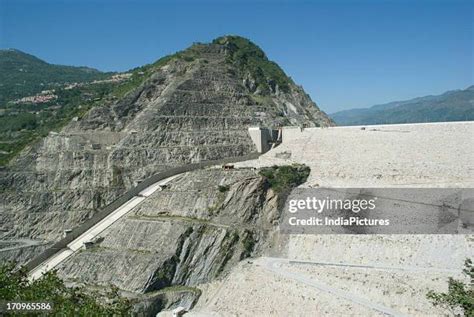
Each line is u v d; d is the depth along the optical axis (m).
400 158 122.25
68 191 142.25
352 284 90.12
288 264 104.19
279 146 160.62
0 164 147.75
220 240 112.12
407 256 94.06
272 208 119.25
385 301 83.69
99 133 154.75
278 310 91.19
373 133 139.25
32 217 139.38
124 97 166.38
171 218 121.94
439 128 127.00
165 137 156.12
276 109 188.25
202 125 164.12
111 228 125.94
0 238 136.75
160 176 145.00
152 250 113.81
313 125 194.62
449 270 87.12
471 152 113.81
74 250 123.50
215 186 126.12
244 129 169.50
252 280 101.19
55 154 148.12
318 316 85.62
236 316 95.19
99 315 62.41
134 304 99.69
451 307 71.19
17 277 67.44
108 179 144.38
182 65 181.75
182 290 105.62
